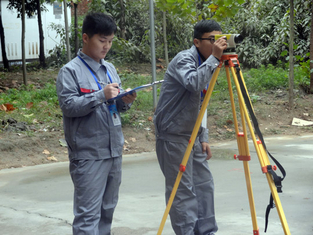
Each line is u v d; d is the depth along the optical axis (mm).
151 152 7297
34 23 18297
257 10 15062
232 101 2891
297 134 8250
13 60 17719
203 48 3131
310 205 4324
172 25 15266
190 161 3234
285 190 4828
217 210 4250
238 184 5098
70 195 4902
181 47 15766
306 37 13953
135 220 4043
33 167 6324
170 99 3182
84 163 2936
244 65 14719
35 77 13062
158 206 4422
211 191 3482
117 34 15742
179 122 3168
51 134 7422
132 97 2998
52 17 18766
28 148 6871
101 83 2988
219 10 7246
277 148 7102
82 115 2863
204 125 3434
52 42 18891
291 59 9367
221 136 8148
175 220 3254
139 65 15242
